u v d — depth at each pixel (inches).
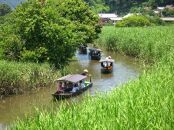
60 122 635.5
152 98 724.0
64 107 718.5
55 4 2244.1
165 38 2228.1
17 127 660.1
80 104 753.6
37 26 1659.7
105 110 685.9
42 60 1653.5
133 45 2452.0
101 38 3164.4
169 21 4867.1
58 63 1710.1
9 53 1652.3
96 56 2346.2
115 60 2341.3
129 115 636.7
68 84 1382.9
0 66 1369.3
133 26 3914.9
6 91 1368.1
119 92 809.5
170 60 1289.4
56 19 1766.7
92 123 623.5
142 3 6245.1
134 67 2028.8
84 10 2304.4
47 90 1456.7
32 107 1231.5
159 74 978.7
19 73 1398.9
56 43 1684.3
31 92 1422.2
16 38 1648.6
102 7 6668.3
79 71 1913.1
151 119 617.6
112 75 1807.3
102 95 805.2
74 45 1802.4
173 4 5944.9
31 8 1681.8
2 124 1072.2
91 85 1552.7
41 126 634.2
